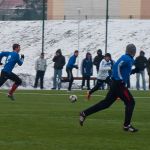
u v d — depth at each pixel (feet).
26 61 284.00
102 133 77.20
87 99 137.59
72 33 305.73
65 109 112.57
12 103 126.11
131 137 73.92
